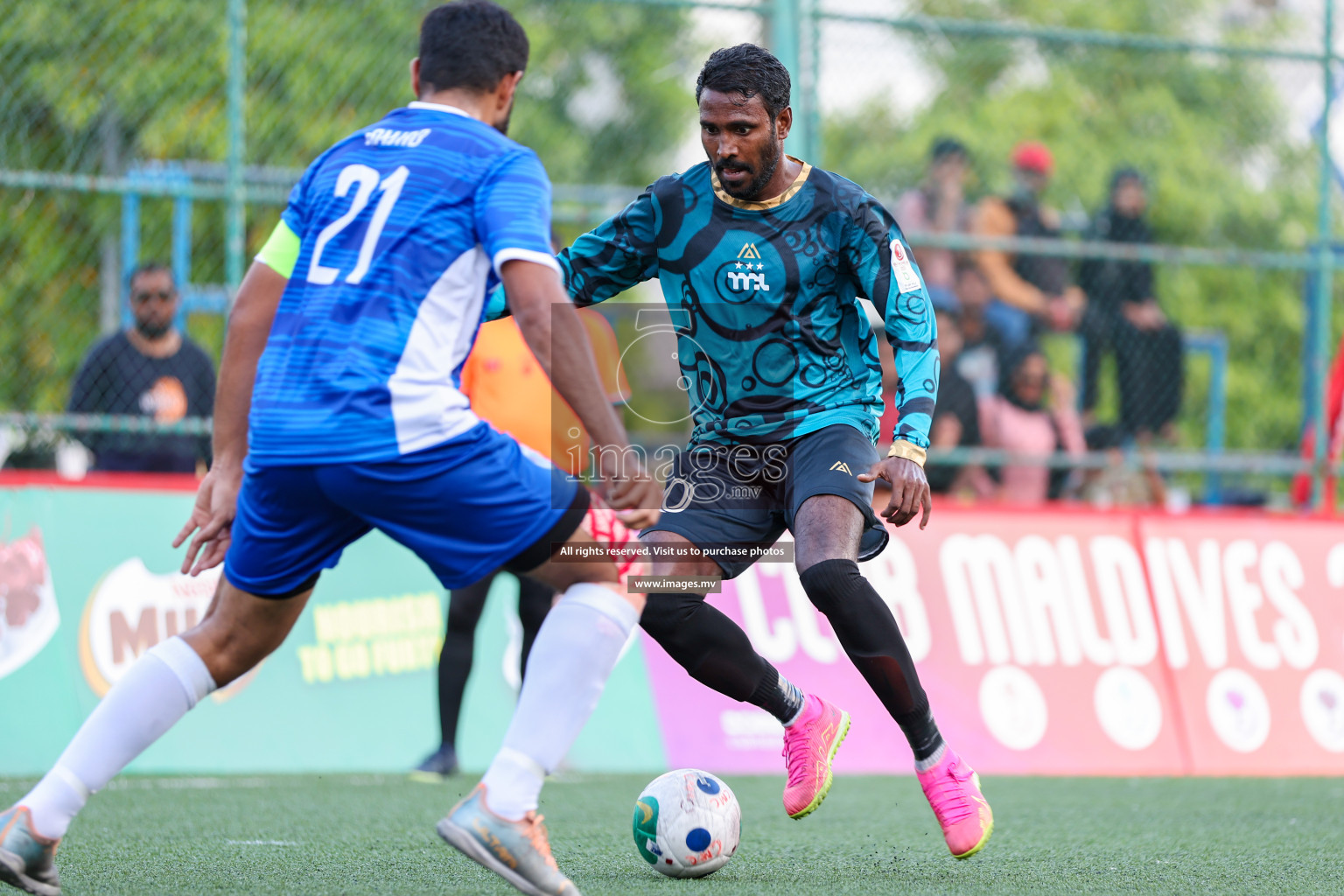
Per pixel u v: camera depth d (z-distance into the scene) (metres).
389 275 8.89
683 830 11.31
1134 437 28.44
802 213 12.08
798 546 11.55
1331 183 27.17
